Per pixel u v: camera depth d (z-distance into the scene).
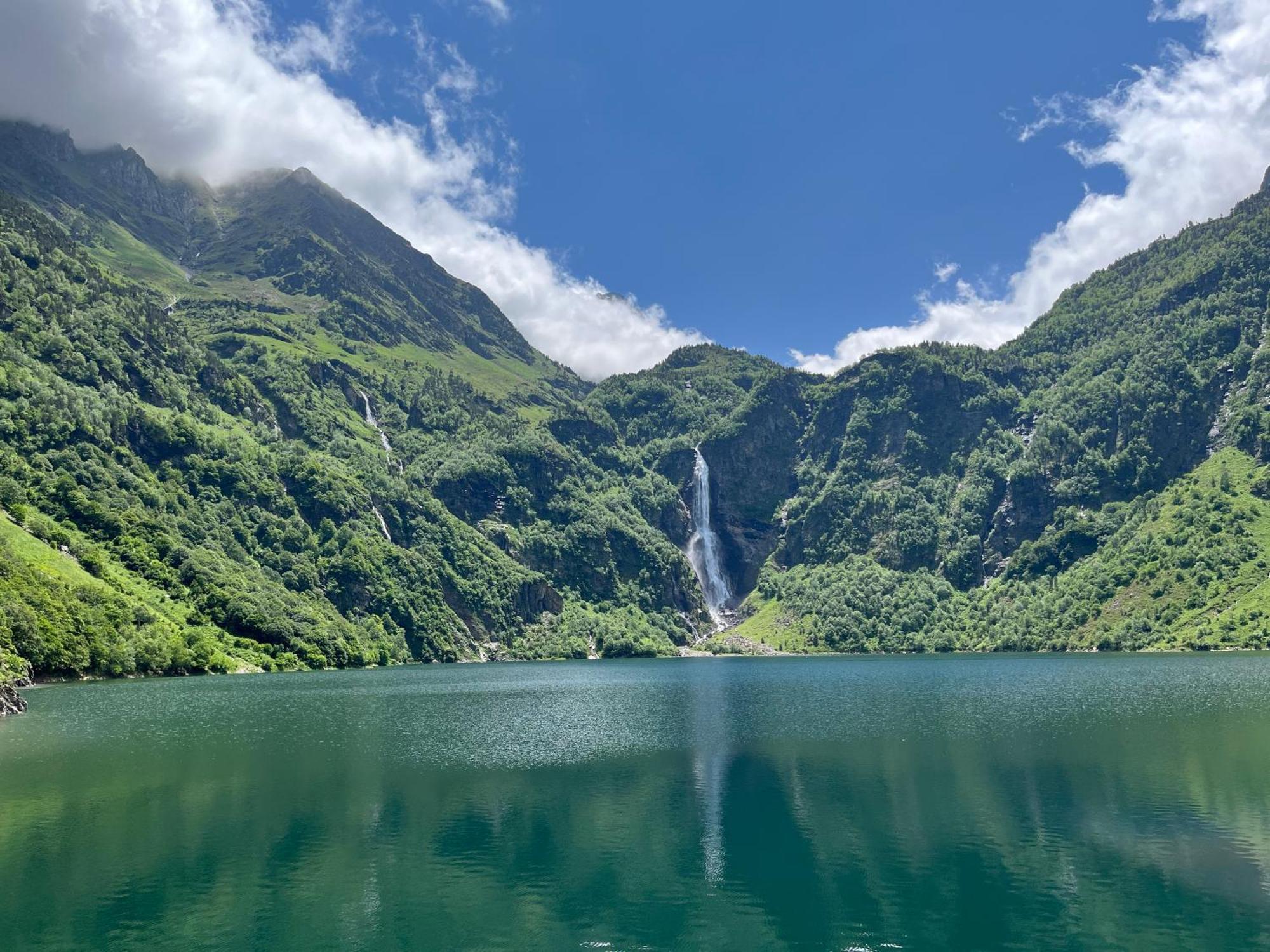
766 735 110.06
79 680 180.25
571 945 46.09
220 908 50.94
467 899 52.38
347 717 130.38
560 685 197.88
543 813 70.81
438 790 79.25
